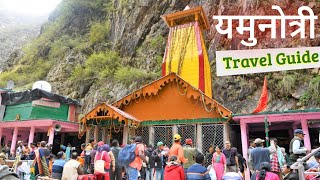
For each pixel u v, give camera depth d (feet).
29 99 65.46
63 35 160.66
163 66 76.18
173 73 53.21
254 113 46.68
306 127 44.32
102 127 54.19
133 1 135.33
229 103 83.97
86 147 38.99
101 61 123.85
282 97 77.10
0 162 27.22
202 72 69.92
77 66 129.18
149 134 52.06
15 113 66.59
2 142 65.92
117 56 128.47
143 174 39.86
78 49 139.23
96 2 165.48
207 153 43.96
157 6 125.39
